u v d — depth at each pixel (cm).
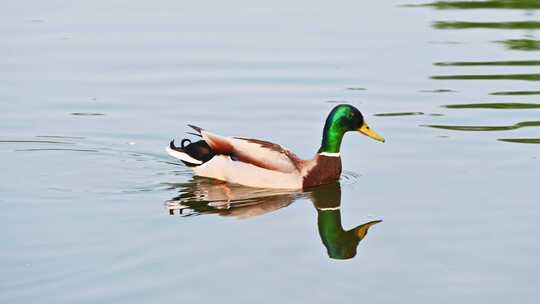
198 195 1474
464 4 2473
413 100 1833
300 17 2320
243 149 1545
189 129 1717
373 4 2455
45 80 1920
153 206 1412
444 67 1992
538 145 1625
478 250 1242
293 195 1489
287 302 1098
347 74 1953
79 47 2094
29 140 1678
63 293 1110
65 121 1748
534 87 1883
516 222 1326
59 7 2388
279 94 1861
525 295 1118
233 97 1853
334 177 1541
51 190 1475
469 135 1678
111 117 1767
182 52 2072
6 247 1244
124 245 1253
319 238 1295
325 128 1541
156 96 1858
